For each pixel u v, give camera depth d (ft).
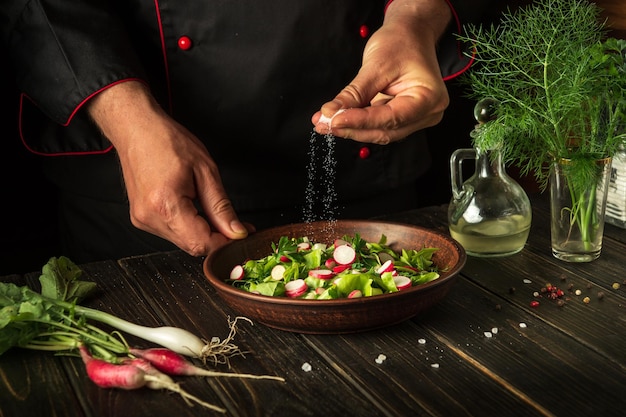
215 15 4.54
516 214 3.94
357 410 3.00
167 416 3.01
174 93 4.67
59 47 4.24
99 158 4.87
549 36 3.84
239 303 3.36
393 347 3.31
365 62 4.12
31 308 3.35
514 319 3.48
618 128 3.87
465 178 6.52
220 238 3.90
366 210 5.07
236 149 4.78
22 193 6.52
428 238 3.76
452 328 3.42
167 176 3.89
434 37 4.37
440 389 3.08
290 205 4.91
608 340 3.32
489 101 3.89
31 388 3.18
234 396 3.08
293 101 4.74
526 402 3.01
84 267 4.02
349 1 4.66
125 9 4.60
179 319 3.56
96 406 3.07
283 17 4.57
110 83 4.16
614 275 3.78
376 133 3.96
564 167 3.81
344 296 3.36
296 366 3.23
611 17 5.20
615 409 2.97
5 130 6.27
